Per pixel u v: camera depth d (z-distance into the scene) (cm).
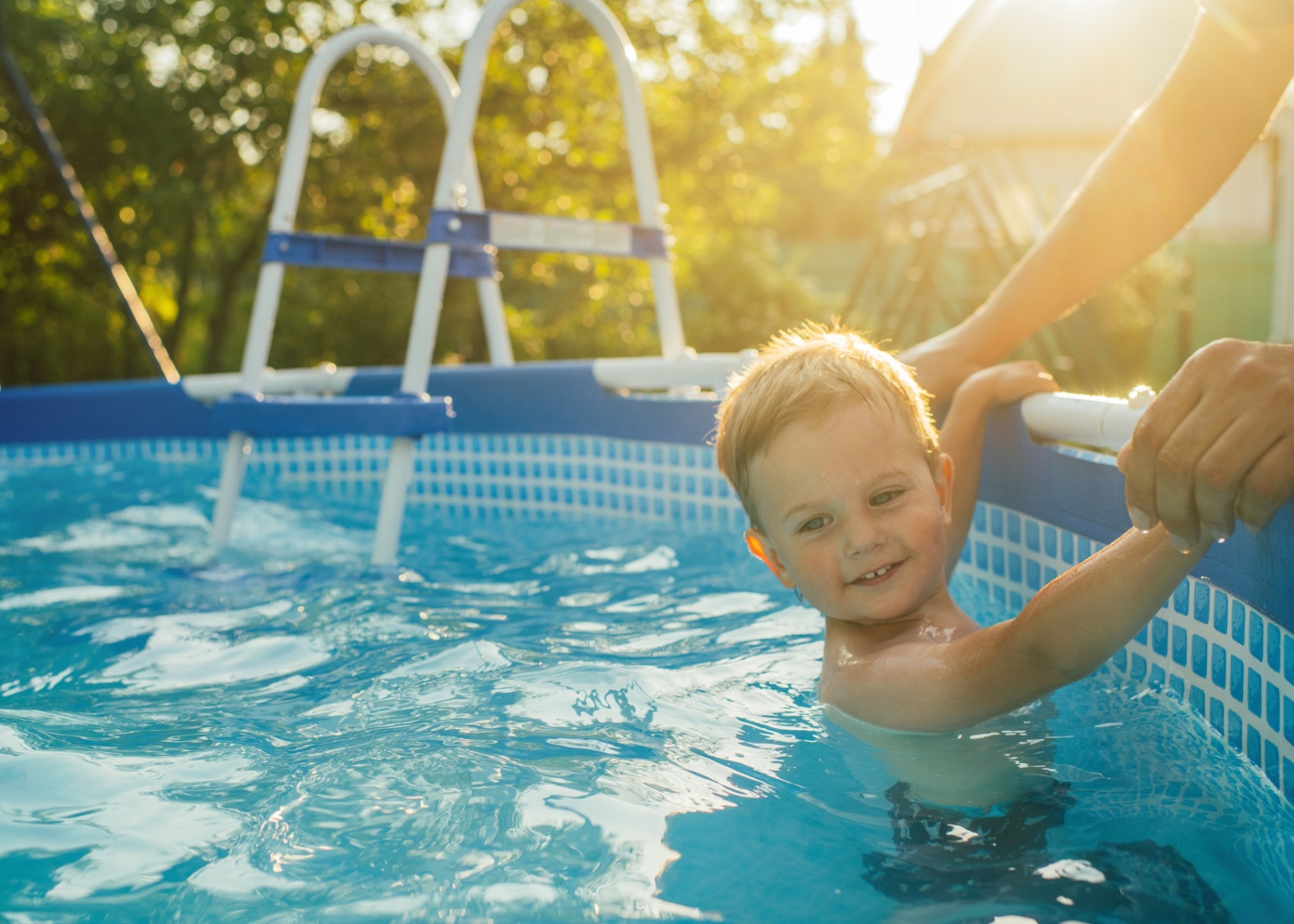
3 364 1177
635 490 283
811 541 126
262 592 207
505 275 1135
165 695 144
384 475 337
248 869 91
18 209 1130
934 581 128
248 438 268
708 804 104
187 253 1237
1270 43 138
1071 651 97
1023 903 86
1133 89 689
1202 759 113
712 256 1767
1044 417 159
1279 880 88
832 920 83
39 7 1156
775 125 1297
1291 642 96
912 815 102
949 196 680
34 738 124
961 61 702
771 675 145
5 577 224
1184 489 73
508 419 310
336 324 1324
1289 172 896
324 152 1077
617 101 1110
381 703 137
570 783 109
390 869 91
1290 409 70
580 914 84
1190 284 957
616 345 1370
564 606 191
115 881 90
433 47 1075
